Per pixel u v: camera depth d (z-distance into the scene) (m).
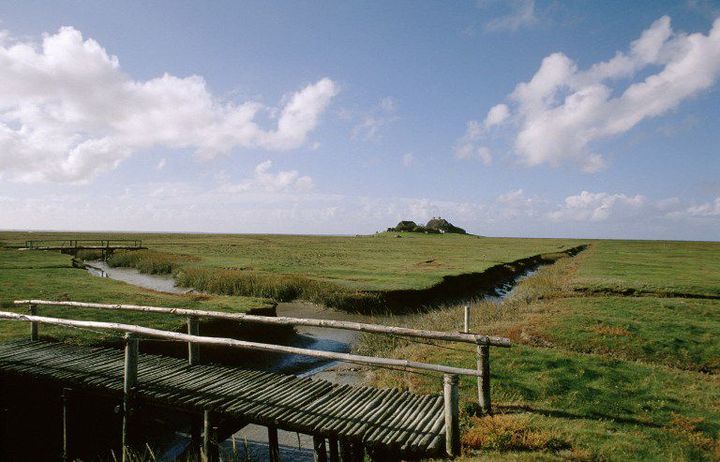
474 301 30.97
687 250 94.69
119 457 10.31
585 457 7.22
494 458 7.09
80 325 10.59
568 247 101.94
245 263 46.62
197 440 9.66
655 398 10.74
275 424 8.19
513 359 13.58
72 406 10.70
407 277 36.44
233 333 19.38
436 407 8.94
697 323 19.06
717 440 8.27
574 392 10.95
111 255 58.34
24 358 11.73
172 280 39.06
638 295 28.23
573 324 18.81
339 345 20.23
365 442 7.41
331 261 51.53
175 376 10.45
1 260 39.59
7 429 10.89
